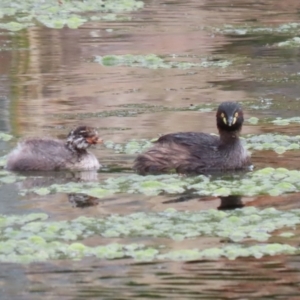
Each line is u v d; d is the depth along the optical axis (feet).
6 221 46.75
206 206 49.08
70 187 52.44
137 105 73.20
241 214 47.91
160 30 104.47
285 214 47.85
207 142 57.52
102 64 88.69
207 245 43.65
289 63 88.94
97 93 77.00
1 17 112.98
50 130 65.21
